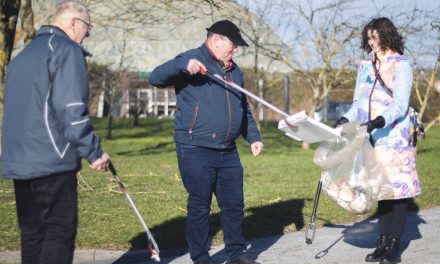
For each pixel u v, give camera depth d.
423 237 6.25
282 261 5.41
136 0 11.56
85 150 3.81
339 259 5.46
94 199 8.26
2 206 7.77
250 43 17.61
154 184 9.89
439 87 14.56
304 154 17.19
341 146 4.99
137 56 25.88
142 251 5.61
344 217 7.25
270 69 24.52
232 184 5.09
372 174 4.97
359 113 5.23
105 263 5.35
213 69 4.95
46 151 3.88
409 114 5.20
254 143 5.28
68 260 3.99
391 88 5.15
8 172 3.94
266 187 9.73
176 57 4.95
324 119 27.83
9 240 5.89
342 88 19.50
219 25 4.93
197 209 4.98
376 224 6.91
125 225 6.54
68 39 3.96
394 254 5.21
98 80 22.89
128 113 29.92
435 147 18.95
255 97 4.94
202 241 4.99
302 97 28.02
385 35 5.16
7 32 9.96
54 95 3.83
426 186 9.78
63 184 3.95
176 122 5.04
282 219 7.08
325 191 5.09
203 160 4.95
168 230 6.33
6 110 4.00
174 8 11.02
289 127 4.99
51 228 3.97
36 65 3.90
